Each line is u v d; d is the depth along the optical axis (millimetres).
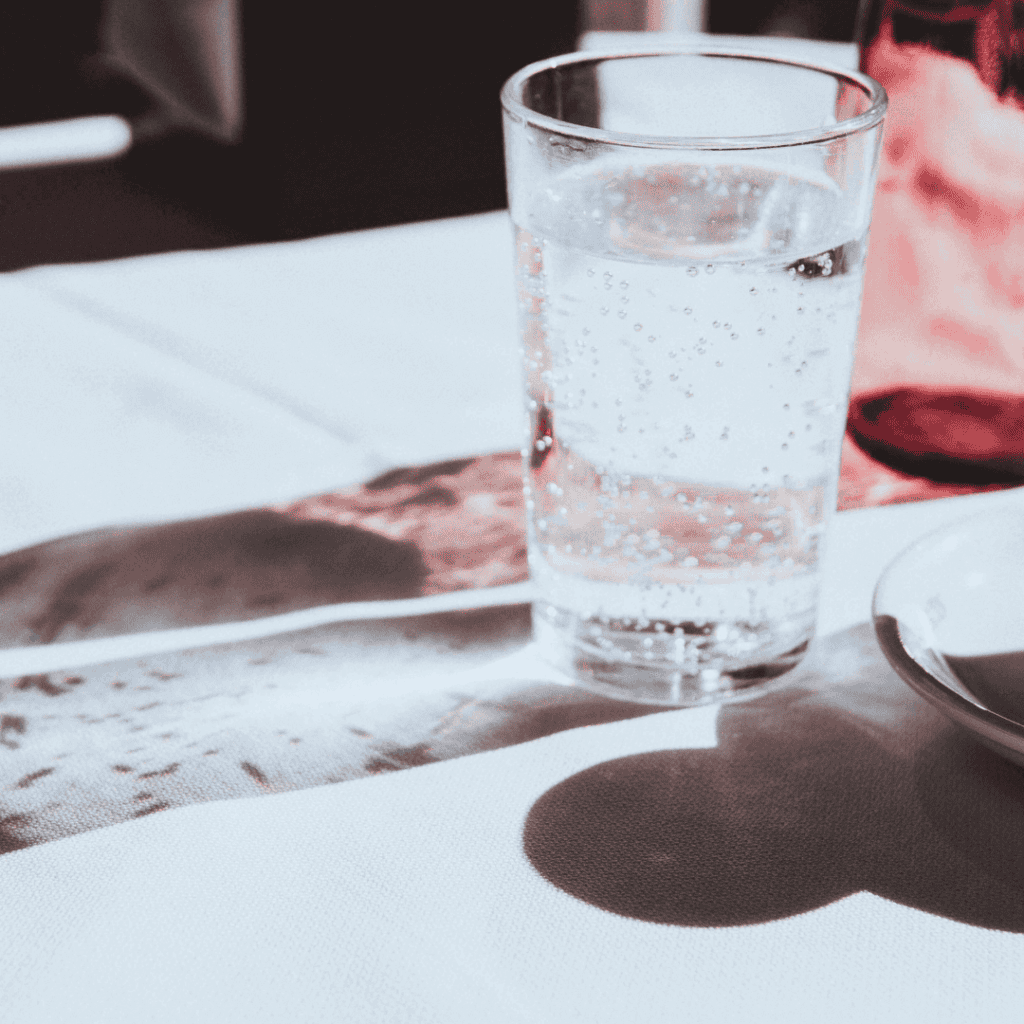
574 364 467
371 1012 408
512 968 415
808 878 432
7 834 444
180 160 1044
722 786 454
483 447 582
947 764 459
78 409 598
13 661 494
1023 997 409
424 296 664
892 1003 408
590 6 1085
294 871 435
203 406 600
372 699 482
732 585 474
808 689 484
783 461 468
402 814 448
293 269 683
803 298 458
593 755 464
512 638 504
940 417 551
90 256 873
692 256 457
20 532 542
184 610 513
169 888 431
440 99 969
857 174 459
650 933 422
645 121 494
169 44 1066
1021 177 523
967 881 431
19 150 1072
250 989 412
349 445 582
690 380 461
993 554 482
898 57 534
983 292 538
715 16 1410
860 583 519
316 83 920
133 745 468
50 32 1564
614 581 476
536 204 464
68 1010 409
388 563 532
